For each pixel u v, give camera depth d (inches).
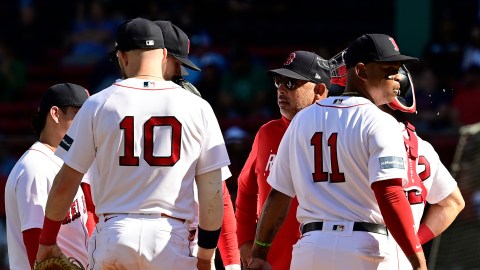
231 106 1907.0
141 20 709.3
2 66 2215.8
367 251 677.9
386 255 683.4
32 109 2140.7
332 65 866.1
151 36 699.4
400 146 680.4
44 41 2362.2
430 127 1722.4
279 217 741.9
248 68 1929.1
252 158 885.8
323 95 868.0
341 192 694.5
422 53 2010.3
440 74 1908.2
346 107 702.5
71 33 2363.4
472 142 1342.3
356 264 679.7
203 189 695.1
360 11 2368.4
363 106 697.6
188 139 688.4
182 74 813.2
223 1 2361.0
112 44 2300.7
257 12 2373.3
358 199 690.2
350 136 688.4
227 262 826.2
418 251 660.1
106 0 2349.9
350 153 687.1
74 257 785.6
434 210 775.7
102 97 690.2
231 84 1921.8
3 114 2142.0
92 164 698.2
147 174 679.7
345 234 683.4
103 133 682.2
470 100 1830.7
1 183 1622.8
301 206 715.4
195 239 769.6
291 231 839.1
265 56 2260.1
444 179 764.0
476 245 1305.4
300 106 856.9
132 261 673.0
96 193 695.7
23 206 768.9
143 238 671.8
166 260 674.2
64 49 2340.1
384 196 666.2
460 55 1951.3
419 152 749.3
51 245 705.6
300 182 711.7
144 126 682.8
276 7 2373.3
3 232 1622.8
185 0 2356.1
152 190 679.7
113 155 682.8
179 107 688.4
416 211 727.1
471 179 1328.7
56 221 698.8
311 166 707.4
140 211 677.9
